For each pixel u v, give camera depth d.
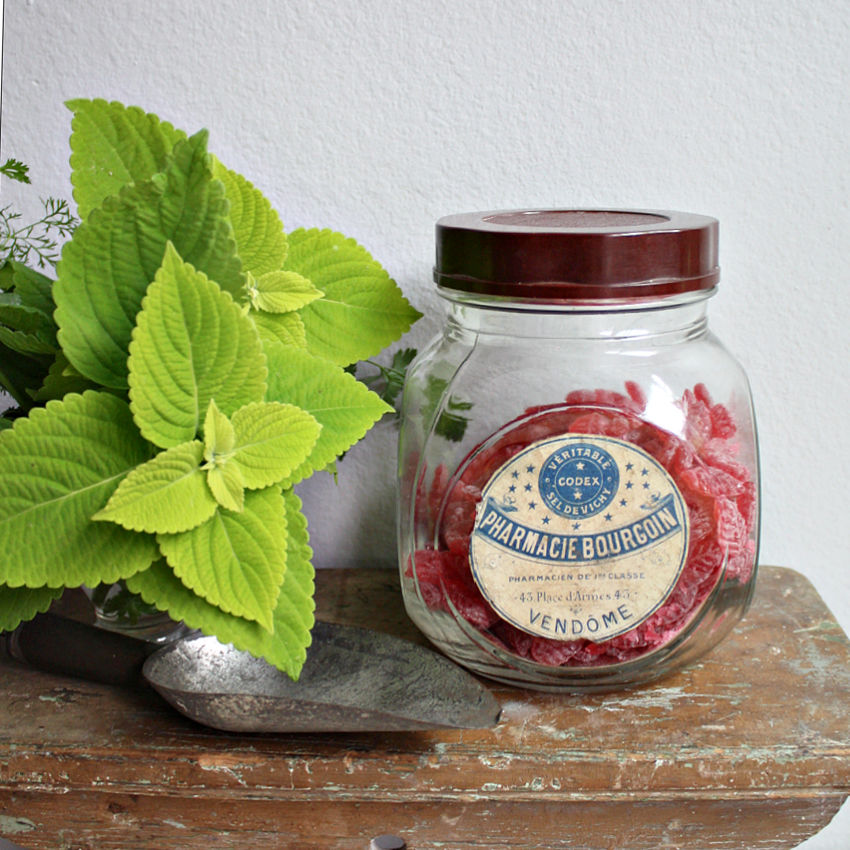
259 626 0.44
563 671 0.49
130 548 0.43
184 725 0.48
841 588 0.66
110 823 0.46
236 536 0.44
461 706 0.46
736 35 0.56
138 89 0.58
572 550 0.46
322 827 0.46
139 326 0.40
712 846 0.46
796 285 0.60
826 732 0.46
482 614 0.48
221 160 0.58
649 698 0.50
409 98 0.57
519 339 0.48
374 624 0.58
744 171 0.58
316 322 0.54
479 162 0.58
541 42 0.56
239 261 0.43
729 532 0.48
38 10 0.57
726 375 0.50
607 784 0.45
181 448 0.42
